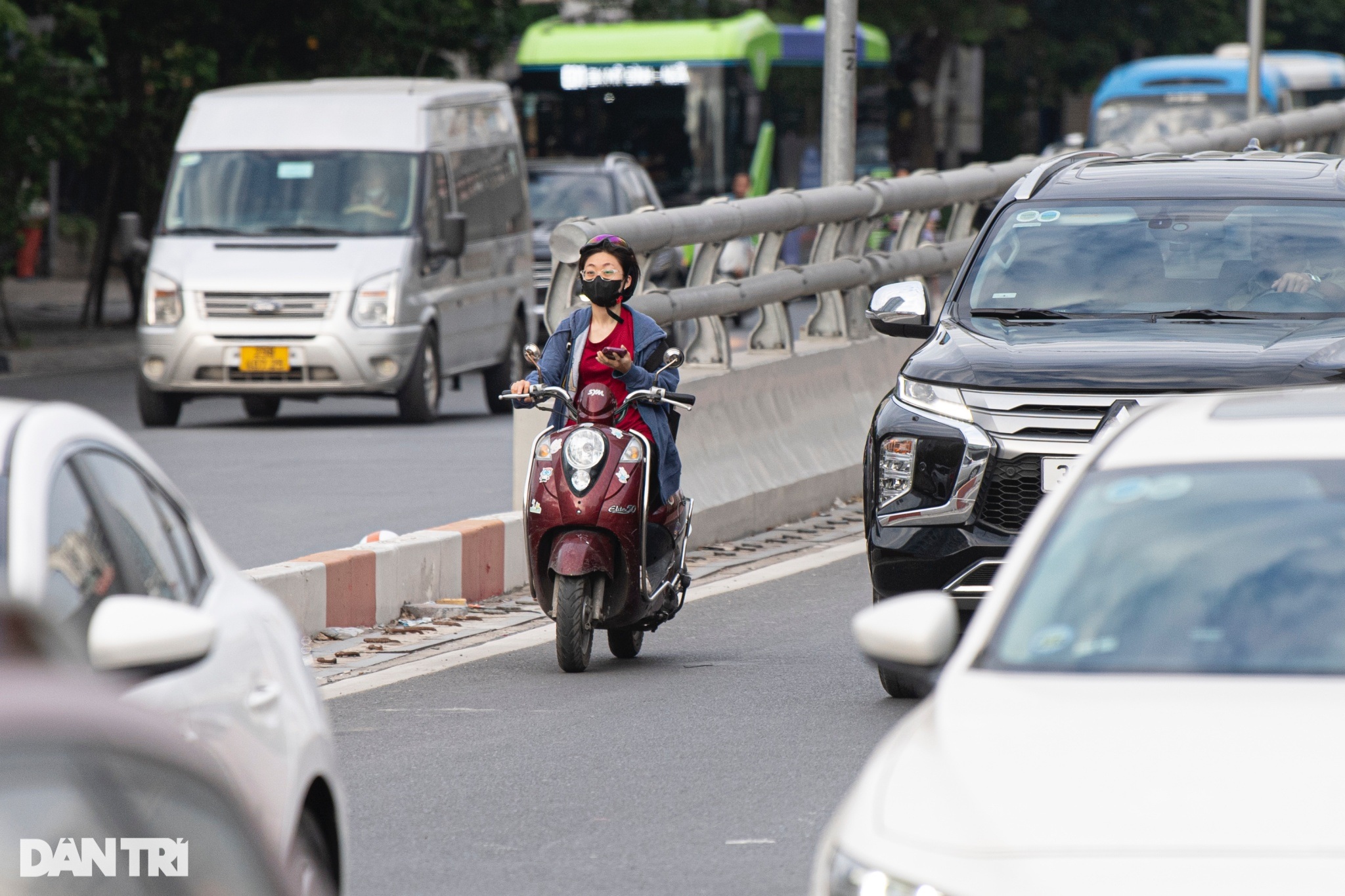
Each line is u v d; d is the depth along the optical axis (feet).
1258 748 39.42
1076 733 40.93
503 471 175.11
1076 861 36.40
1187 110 443.32
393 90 236.43
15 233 296.30
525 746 83.97
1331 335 94.94
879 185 165.78
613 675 99.30
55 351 292.81
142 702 41.45
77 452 46.62
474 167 240.94
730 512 141.28
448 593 118.11
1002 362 92.48
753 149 380.58
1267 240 104.53
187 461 183.11
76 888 26.02
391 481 168.55
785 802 74.49
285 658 51.39
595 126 372.38
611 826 71.36
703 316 142.00
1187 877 35.53
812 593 122.11
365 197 223.30
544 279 310.86
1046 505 51.06
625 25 377.09
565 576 98.02
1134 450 52.08
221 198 224.74
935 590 91.40
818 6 527.81
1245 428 52.16
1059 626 46.62
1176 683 43.32
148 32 321.73
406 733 86.74
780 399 152.76
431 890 63.93
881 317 105.50
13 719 24.81
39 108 285.23
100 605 43.52
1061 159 117.39
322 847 51.96
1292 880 35.14
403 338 215.72
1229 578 46.85
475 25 350.64
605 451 97.09
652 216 132.05
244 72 332.60
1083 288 103.14
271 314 213.87
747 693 94.53
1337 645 44.62
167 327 214.07
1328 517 47.96
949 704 43.60
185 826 26.37
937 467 91.40
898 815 39.17
